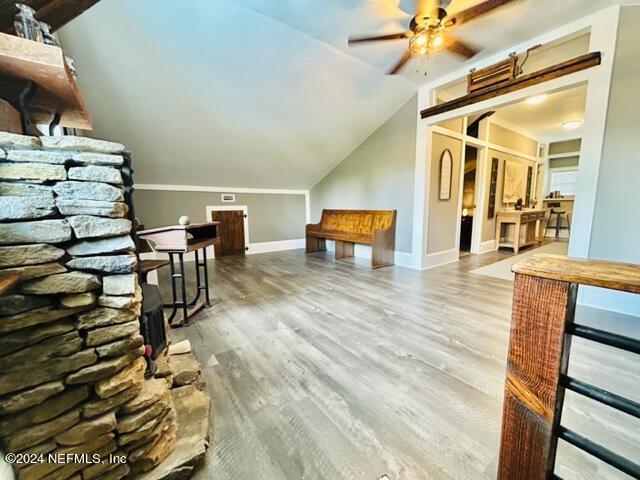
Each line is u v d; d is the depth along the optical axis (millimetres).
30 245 710
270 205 5453
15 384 698
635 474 439
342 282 3221
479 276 3441
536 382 536
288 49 2719
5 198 683
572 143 6691
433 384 1378
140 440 877
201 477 918
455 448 1015
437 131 3717
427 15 1917
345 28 2480
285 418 1171
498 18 2281
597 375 1425
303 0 2154
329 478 911
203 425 1073
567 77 2359
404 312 2301
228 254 5004
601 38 2170
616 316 2113
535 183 6297
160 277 3479
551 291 501
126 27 2234
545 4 2117
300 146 4367
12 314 687
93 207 794
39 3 859
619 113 2135
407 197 3965
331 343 1802
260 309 2402
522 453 569
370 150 4477
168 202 4422
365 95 3580
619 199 2172
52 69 699
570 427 1104
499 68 2801
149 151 3611
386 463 960
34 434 725
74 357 775
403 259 4098
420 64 3049
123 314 845
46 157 733
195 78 2799
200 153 3898
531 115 4758
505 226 5426
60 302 754
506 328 1991
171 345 1600
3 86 784
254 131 3775
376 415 1182
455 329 1982
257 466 958
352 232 4652
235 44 2561
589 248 2326
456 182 4195
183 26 2318
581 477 902
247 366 1558
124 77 2615
